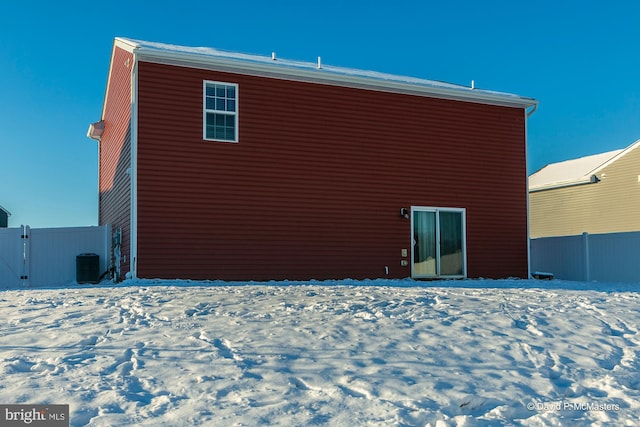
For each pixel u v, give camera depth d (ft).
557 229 88.17
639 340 23.71
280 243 46.26
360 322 24.09
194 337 21.02
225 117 45.50
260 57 52.65
